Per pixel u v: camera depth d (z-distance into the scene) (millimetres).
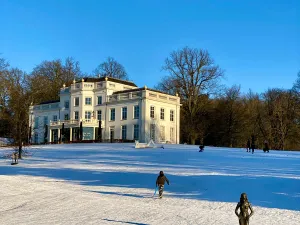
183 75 85750
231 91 88812
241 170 29953
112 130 75062
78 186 23828
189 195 20797
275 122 84625
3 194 21156
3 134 78812
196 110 85938
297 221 15156
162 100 73875
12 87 84812
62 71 112562
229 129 86125
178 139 77375
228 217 15812
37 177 27688
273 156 43969
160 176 20344
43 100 104938
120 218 15648
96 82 79312
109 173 28891
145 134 69438
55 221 15094
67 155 45281
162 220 15297
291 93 81375
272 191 21359
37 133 88562
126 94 73562
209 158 39969
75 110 80375
